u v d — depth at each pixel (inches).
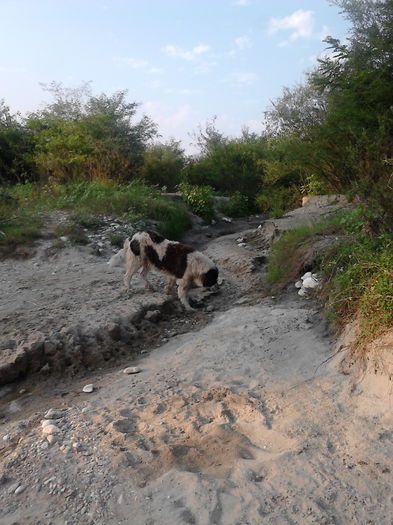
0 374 118.0
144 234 161.6
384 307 90.6
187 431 85.8
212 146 530.9
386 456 71.3
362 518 62.3
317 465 71.8
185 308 159.0
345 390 89.2
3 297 169.2
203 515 65.1
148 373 115.0
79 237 230.4
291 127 342.3
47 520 67.7
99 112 462.3
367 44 197.6
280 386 97.0
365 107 198.4
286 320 129.4
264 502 66.3
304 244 171.2
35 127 466.9
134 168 442.3
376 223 117.6
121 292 168.7
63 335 132.6
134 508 68.1
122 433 86.3
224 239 260.4
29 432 91.7
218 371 108.3
